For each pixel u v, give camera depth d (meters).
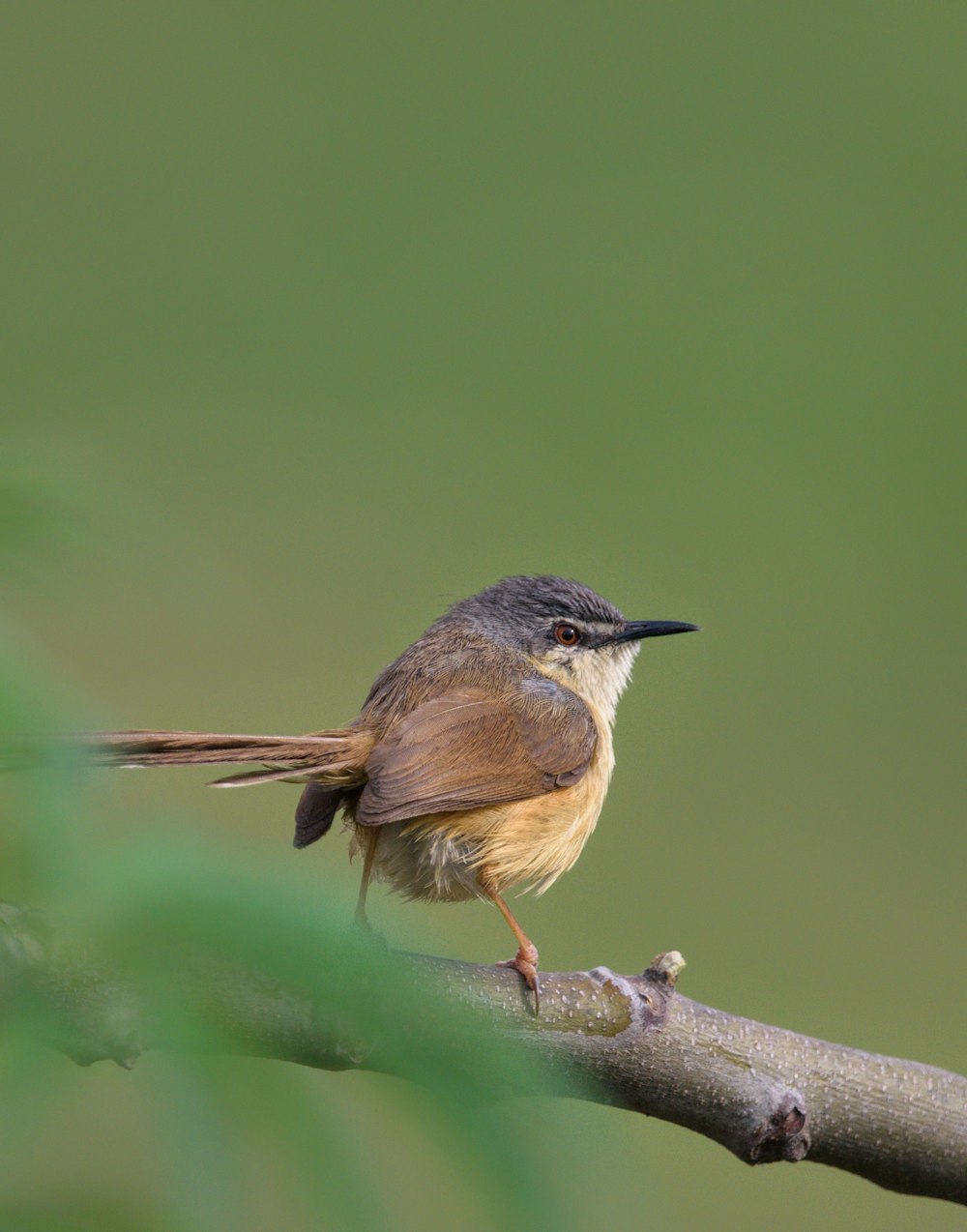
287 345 14.92
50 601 2.94
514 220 15.96
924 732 13.19
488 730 7.11
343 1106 2.21
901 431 15.21
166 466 13.88
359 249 15.44
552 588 8.78
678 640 13.77
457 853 6.96
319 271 15.29
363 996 2.40
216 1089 2.16
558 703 7.52
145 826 2.25
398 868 7.07
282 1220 2.04
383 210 15.77
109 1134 2.09
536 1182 2.19
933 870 12.25
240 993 2.33
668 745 13.20
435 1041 2.46
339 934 2.22
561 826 7.26
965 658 13.82
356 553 13.82
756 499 14.62
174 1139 2.07
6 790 2.21
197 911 2.15
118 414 14.14
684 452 14.80
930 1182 5.79
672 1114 5.66
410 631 13.58
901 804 12.88
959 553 14.26
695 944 11.49
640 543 14.18
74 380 14.34
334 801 7.05
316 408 14.40
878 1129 5.72
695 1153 9.63
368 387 14.81
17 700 2.24
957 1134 5.75
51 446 3.11
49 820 2.19
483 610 8.64
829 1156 5.79
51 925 2.21
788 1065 5.69
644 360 15.13
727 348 15.44
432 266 15.57
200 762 6.31
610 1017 5.55
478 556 13.80
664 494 14.48
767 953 11.49
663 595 13.89
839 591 14.14
